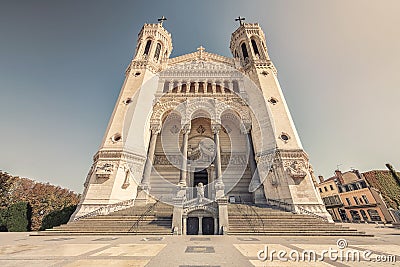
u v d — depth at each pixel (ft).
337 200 165.99
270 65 107.55
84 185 72.64
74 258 19.77
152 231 45.91
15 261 18.60
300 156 72.23
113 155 71.05
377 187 148.97
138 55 112.47
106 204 61.62
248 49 118.11
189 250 24.25
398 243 31.14
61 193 138.00
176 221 46.70
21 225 78.69
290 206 62.80
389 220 130.31
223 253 22.20
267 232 45.55
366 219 142.82
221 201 49.24
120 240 35.22
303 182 67.00
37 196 117.70
